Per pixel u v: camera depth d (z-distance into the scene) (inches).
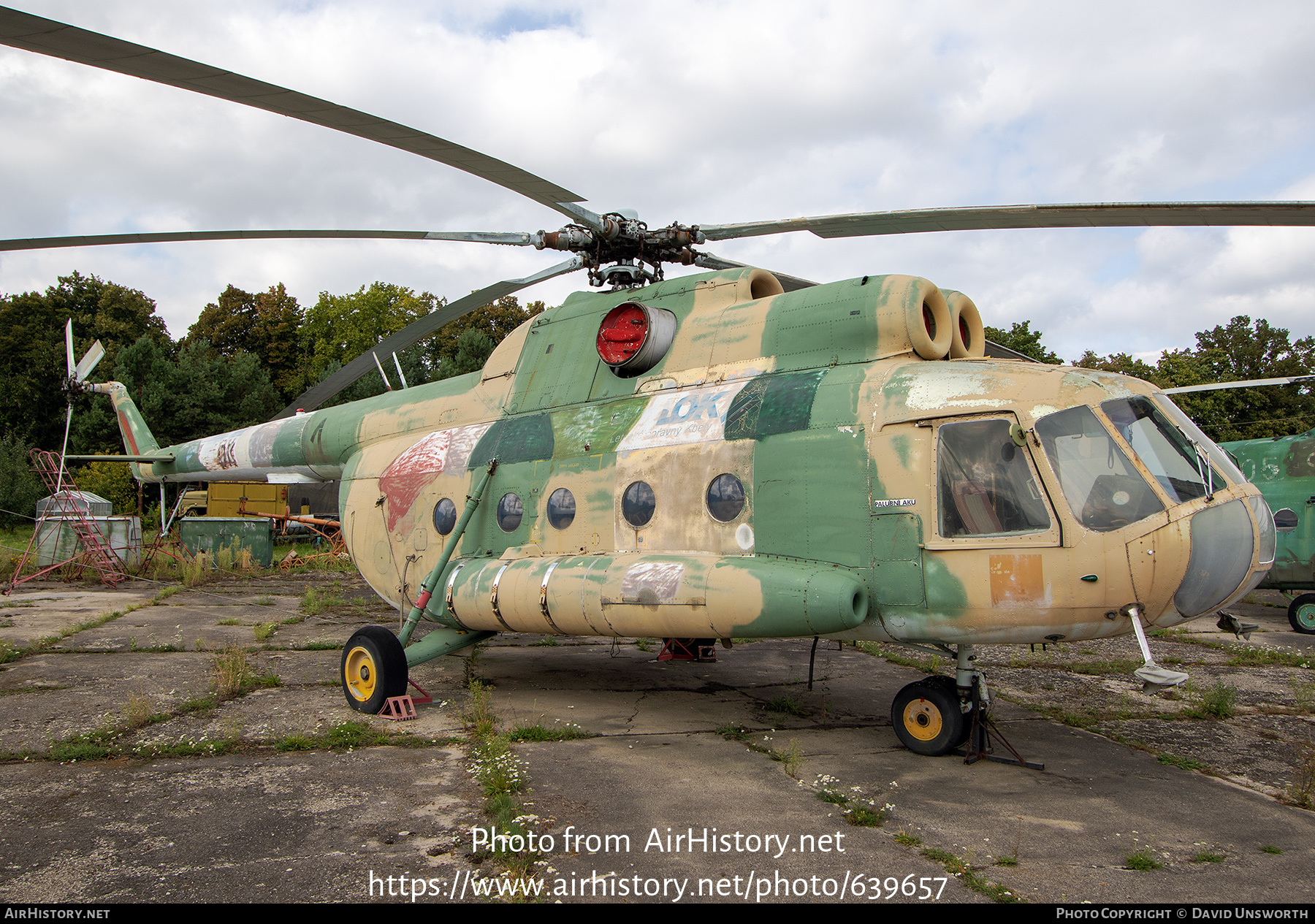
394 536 366.0
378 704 276.5
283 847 169.2
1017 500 213.8
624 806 194.2
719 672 367.9
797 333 269.0
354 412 438.3
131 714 261.4
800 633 230.7
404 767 224.7
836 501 236.4
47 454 769.6
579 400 322.3
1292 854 168.6
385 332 2198.6
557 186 275.3
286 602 598.2
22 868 159.0
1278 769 229.3
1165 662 392.5
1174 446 217.9
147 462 618.5
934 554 220.2
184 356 1702.8
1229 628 225.5
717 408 271.4
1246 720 283.9
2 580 708.7
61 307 2209.6
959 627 219.0
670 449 275.3
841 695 320.8
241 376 1726.1
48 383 1802.4
